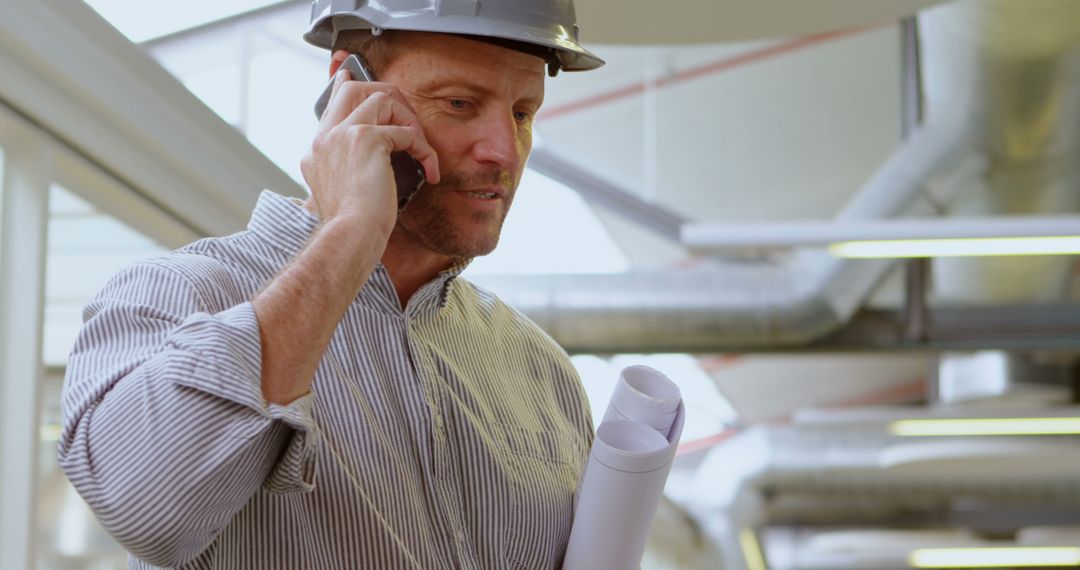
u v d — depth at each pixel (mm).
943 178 6027
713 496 9617
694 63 6715
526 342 1668
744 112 7141
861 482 9648
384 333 1410
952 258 7102
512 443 1481
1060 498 9719
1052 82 5281
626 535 1449
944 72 5586
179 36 3564
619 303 6805
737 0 3088
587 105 6930
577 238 7562
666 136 7141
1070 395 9188
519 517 1442
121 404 1149
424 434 1387
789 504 11555
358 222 1231
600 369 9336
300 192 4375
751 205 7570
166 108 3555
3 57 2984
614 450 1411
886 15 3223
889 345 7297
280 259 1398
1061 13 4848
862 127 7211
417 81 1408
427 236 1427
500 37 1414
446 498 1389
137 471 1126
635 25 3199
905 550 11742
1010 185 6047
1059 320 7238
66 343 3596
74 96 3217
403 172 1353
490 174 1419
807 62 6820
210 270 1340
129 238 3768
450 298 1542
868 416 9828
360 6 1452
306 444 1164
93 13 3203
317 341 1189
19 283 3141
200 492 1135
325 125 1334
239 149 3924
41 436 3184
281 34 3738
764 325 6824
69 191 3469
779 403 11219
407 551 1325
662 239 7590
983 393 9234
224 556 1301
